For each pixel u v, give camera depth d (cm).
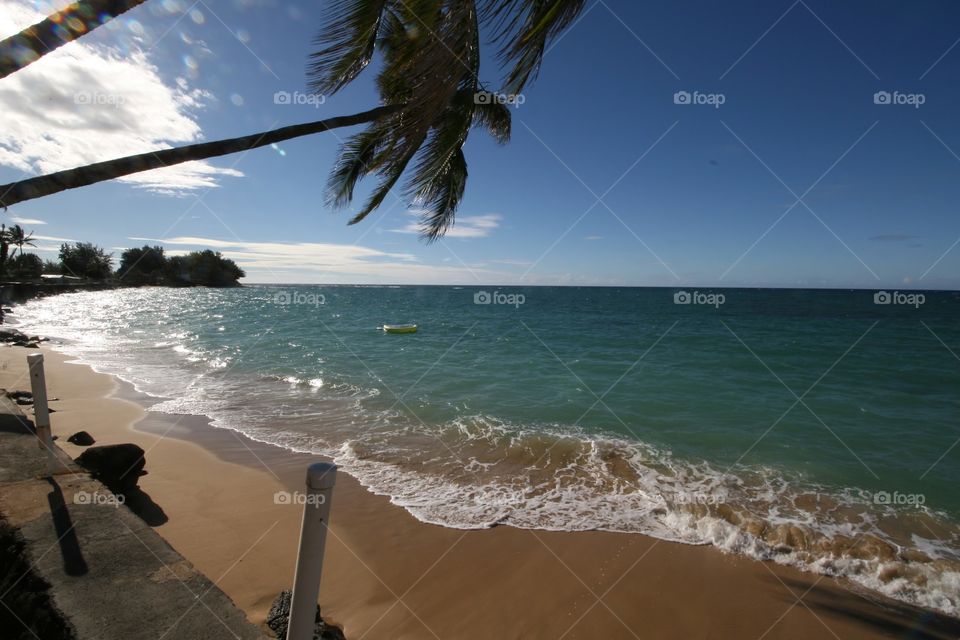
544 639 363
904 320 3375
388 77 463
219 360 1619
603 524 526
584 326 2945
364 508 560
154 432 816
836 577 436
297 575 163
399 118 469
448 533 507
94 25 166
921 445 776
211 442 774
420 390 1187
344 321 3322
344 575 438
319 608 387
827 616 388
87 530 287
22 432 453
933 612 394
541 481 639
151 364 1520
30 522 295
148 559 262
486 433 840
